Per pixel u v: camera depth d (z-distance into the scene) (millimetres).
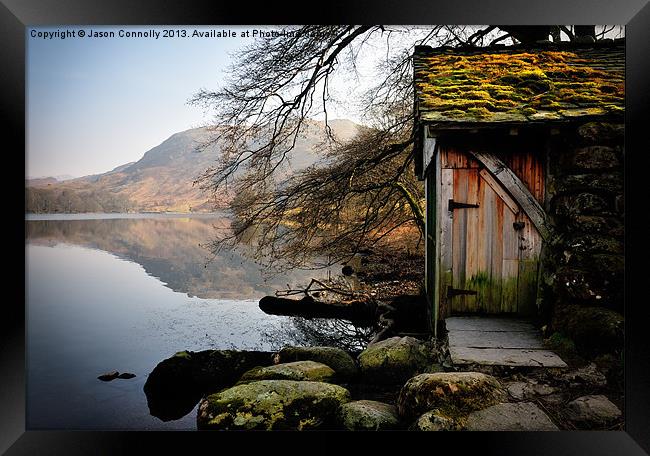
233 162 11117
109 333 9227
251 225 11891
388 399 5285
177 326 9836
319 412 4598
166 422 5184
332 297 11539
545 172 5609
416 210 11930
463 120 5289
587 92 5855
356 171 11562
